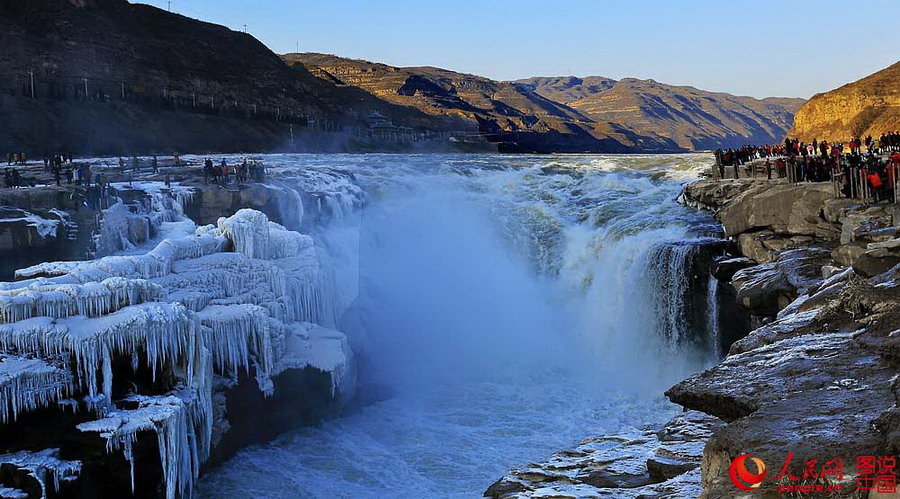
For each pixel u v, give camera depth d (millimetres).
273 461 21656
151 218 27656
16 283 18016
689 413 13258
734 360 11094
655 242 30672
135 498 17234
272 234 25328
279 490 20125
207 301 22016
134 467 17156
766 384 9953
